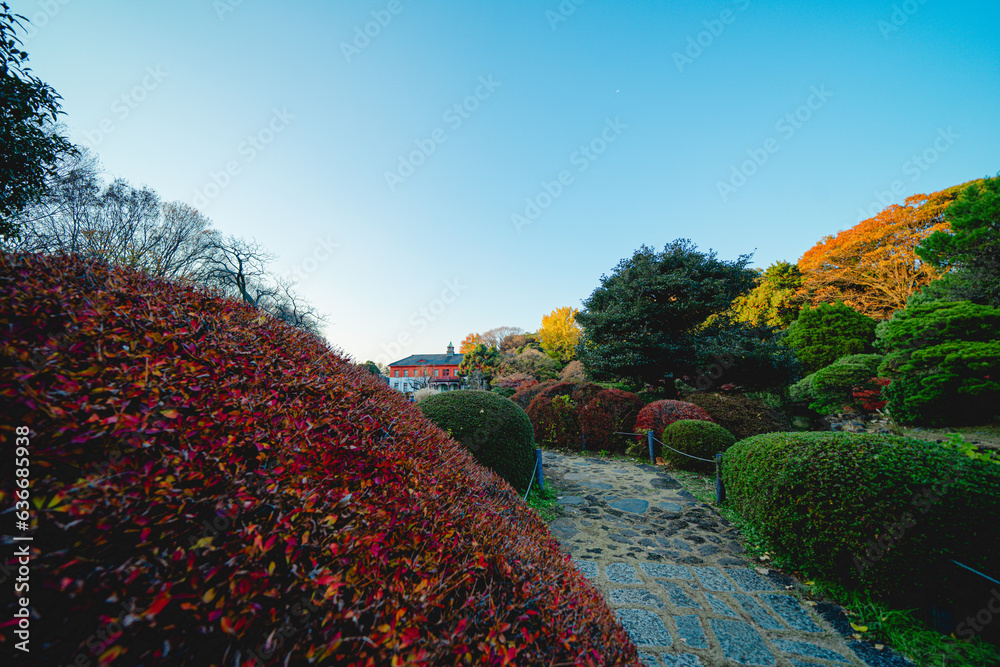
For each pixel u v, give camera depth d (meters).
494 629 1.17
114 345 1.19
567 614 1.48
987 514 2.69
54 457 0.87
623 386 14.63
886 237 22.84
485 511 1.91
